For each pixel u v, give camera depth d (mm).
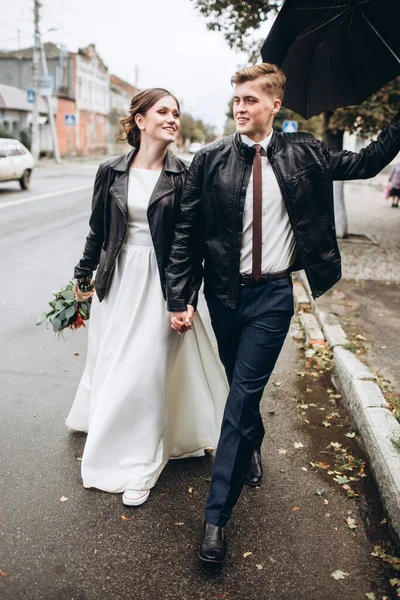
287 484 3084
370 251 9984
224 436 2531
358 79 2939
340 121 9680
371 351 5016
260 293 2523
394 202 18016
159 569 2408
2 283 7031
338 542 2623
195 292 2670
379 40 2781
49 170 29453
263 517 2789
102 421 2863
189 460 3254
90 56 54344
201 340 3045
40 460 3186
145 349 2797
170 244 2791
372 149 2469
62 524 2658
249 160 2451
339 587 2346
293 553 2539
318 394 4309
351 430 3738
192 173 2547
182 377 3049
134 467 2887
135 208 2766
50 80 33062
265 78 2361
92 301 3193
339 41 2805
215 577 2375
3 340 5121
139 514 2756
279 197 2463
